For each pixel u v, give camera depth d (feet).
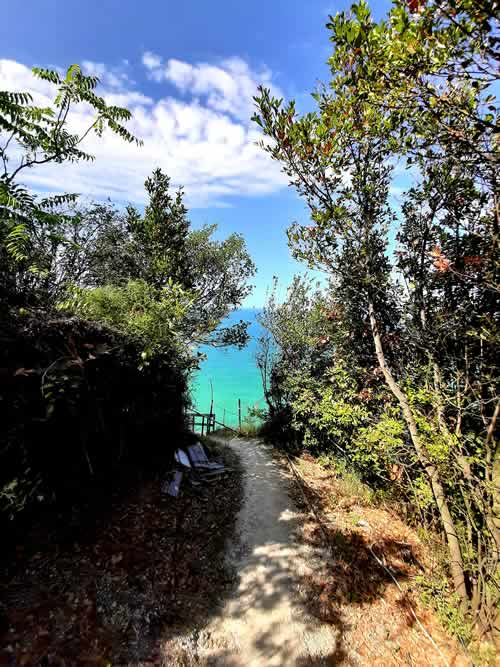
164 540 18.19
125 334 19.48
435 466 17.11
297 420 37.47
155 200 34.06
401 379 22.53
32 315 14.55
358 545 20.84
